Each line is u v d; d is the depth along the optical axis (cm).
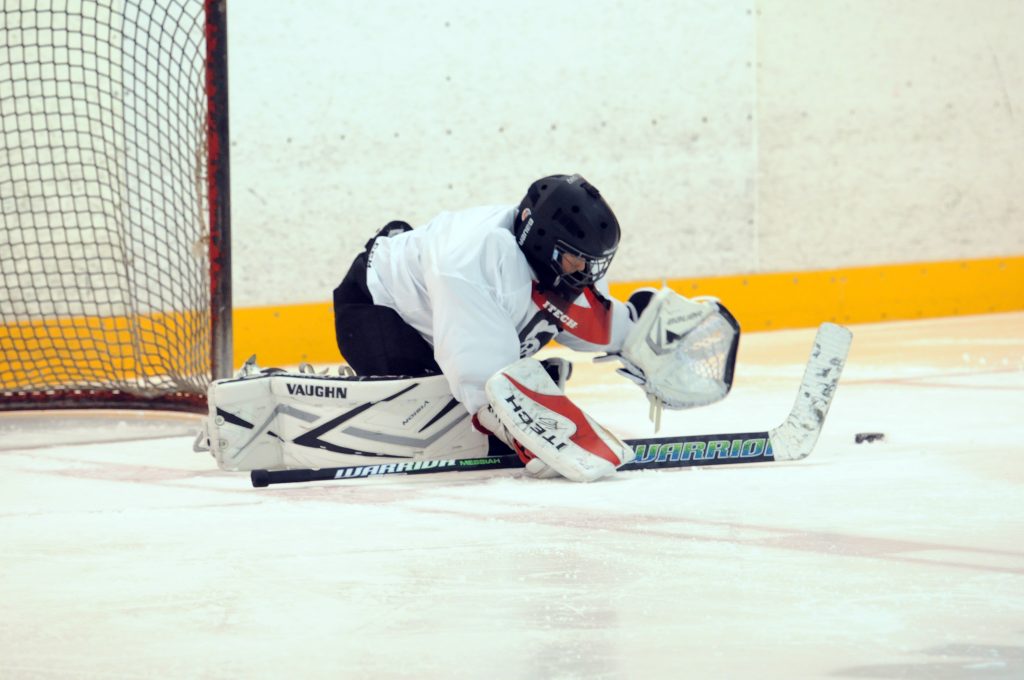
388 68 2492
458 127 2566
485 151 2594
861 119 2973
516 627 670
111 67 2073
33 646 658
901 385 1786
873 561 792
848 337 1160
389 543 874
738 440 1153
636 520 929
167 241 2077
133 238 2044
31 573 817
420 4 2511
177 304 2061
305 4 2416
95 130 2084
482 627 671
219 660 628
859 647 625
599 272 1138
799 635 645
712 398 1374
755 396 1716
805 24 2898
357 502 1032
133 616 709
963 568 771
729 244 2836
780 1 2869
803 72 2905
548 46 2633
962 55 3072
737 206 2834
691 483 1072
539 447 1085
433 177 2548
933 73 3044
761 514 940
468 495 1047
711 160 2800
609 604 708
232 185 2377
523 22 2606
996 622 661
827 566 782
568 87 2661
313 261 2448
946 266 3072
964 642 629
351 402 1173
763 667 600
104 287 2000
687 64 2762
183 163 2036
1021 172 3144
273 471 1116
